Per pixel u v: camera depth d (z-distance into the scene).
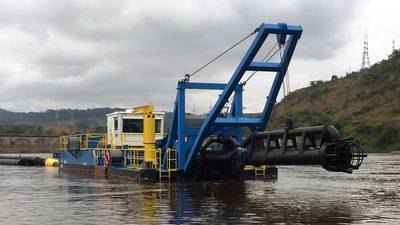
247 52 19.39
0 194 19.56
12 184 24.31
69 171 35.41
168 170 23.75
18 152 153.62
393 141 112.19
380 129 116.69
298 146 16.70
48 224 12.60
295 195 18.44
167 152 24.19
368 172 33.75
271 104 20.91
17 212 14.57
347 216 13.52
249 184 22.86
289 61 19.77
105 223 12.62
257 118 21.61
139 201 16.75
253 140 18.75
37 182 25.47
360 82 162.75
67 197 18.19
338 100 156.50
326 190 20.33
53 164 48.81
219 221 12.78
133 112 29.33
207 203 16.17
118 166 27.61
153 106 24.80
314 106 159.25
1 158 54.78
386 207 15.27
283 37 19.05
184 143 23.70
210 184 22.62
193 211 14.47
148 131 24.66
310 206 15.48
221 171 24.00
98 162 29.95
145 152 24.66
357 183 24.09
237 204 15.93
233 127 23.31
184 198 17.50
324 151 15.03
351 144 14.84
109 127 30.89
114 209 14.95
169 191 19.78
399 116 123.69
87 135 32.50
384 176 29.31
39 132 197.00
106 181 25.05
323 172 33.94
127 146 29.27
